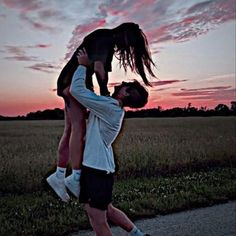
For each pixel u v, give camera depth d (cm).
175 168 1120
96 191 317
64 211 590
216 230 512
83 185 320
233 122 2045
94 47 316
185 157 1145
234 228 522
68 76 328
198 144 1299
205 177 959
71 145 322
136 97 334
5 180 828
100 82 319
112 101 321
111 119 322
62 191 334
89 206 323
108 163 325
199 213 603
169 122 2092
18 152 989
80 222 527
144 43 330
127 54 329
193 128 1814
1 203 664
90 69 318
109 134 326
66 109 336
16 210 606
